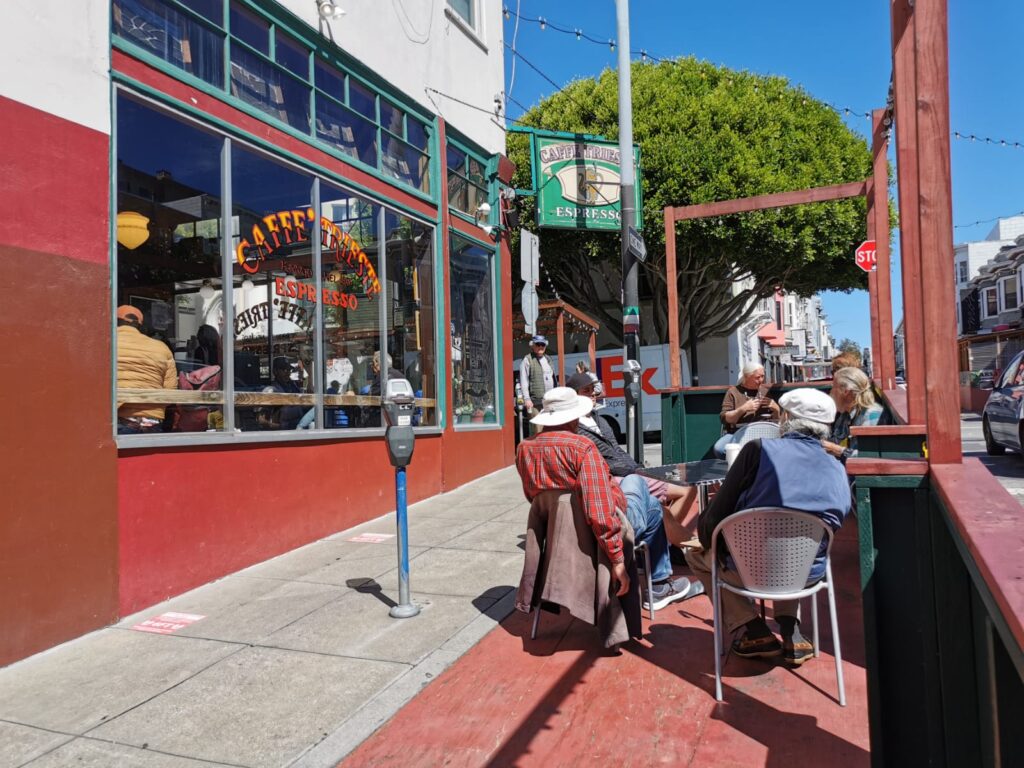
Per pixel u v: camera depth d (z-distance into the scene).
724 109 17.53
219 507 5.60
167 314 5.32
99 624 4.57
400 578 4.70
